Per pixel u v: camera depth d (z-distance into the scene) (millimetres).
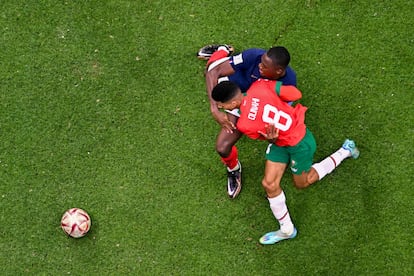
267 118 20703
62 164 24828
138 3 25844
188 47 25516
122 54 25562
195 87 25188
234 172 24141
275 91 20922
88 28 25766
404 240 23844
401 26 25266
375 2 25531
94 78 25406
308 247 24078
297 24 25516
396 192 24156
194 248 24219
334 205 24281
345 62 25109
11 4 25859
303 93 25016
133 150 24875
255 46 25438
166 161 24781
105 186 24672
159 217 24453
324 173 23562
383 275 23688
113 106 25172
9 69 25547
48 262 24250
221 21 25688
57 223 24453
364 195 24266
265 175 22156
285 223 23312
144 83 25297
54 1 25938
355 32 25328
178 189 24609
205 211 24438
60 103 25250
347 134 24688
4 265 24250
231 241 24219
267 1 25750
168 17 25766
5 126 25125
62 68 25531
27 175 24766
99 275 24125
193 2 25766
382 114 24672
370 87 24875
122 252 24250
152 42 25625
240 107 20969
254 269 24031
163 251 24219
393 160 24359
